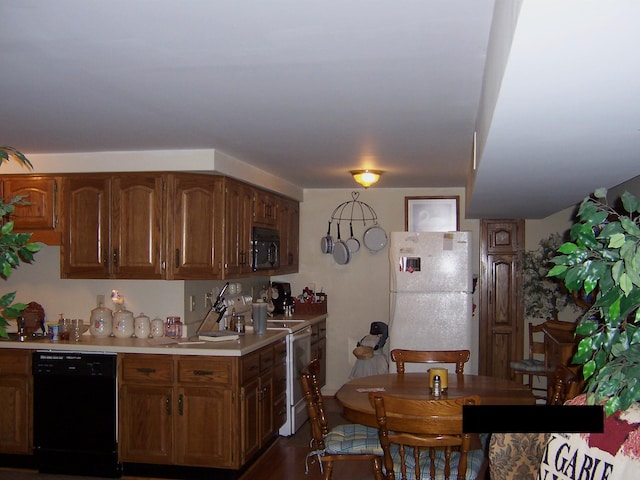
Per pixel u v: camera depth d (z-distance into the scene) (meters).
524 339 6.06
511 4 1.12
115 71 2.31
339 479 3.98
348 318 6.31
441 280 5.27
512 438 2.38
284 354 4.86
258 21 1.81
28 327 4.55
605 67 1.20
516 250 6.07
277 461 4.30
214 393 3.84
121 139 3.67
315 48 2.05
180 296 4.47
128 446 3.94
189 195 4.20
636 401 1.38
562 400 3.02
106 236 4.25
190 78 2.40
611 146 2.01
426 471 2.82
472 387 3.46
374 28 1.86
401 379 3.70
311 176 5.37
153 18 1.79
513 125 1.70
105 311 4.43
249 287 5.78
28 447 4.07
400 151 4.05
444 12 1.73
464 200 6.11
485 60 2.14
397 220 6.23
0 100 2.73
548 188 3.32
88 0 1.66
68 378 4.01
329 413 5.61
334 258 6.28
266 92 2.60
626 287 1.18
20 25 1.84
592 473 1.46
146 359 3.92
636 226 1.24
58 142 3.78
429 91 2.57
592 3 0.91
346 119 3.11
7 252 1.75
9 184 4.35
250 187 4.83
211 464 3.84
